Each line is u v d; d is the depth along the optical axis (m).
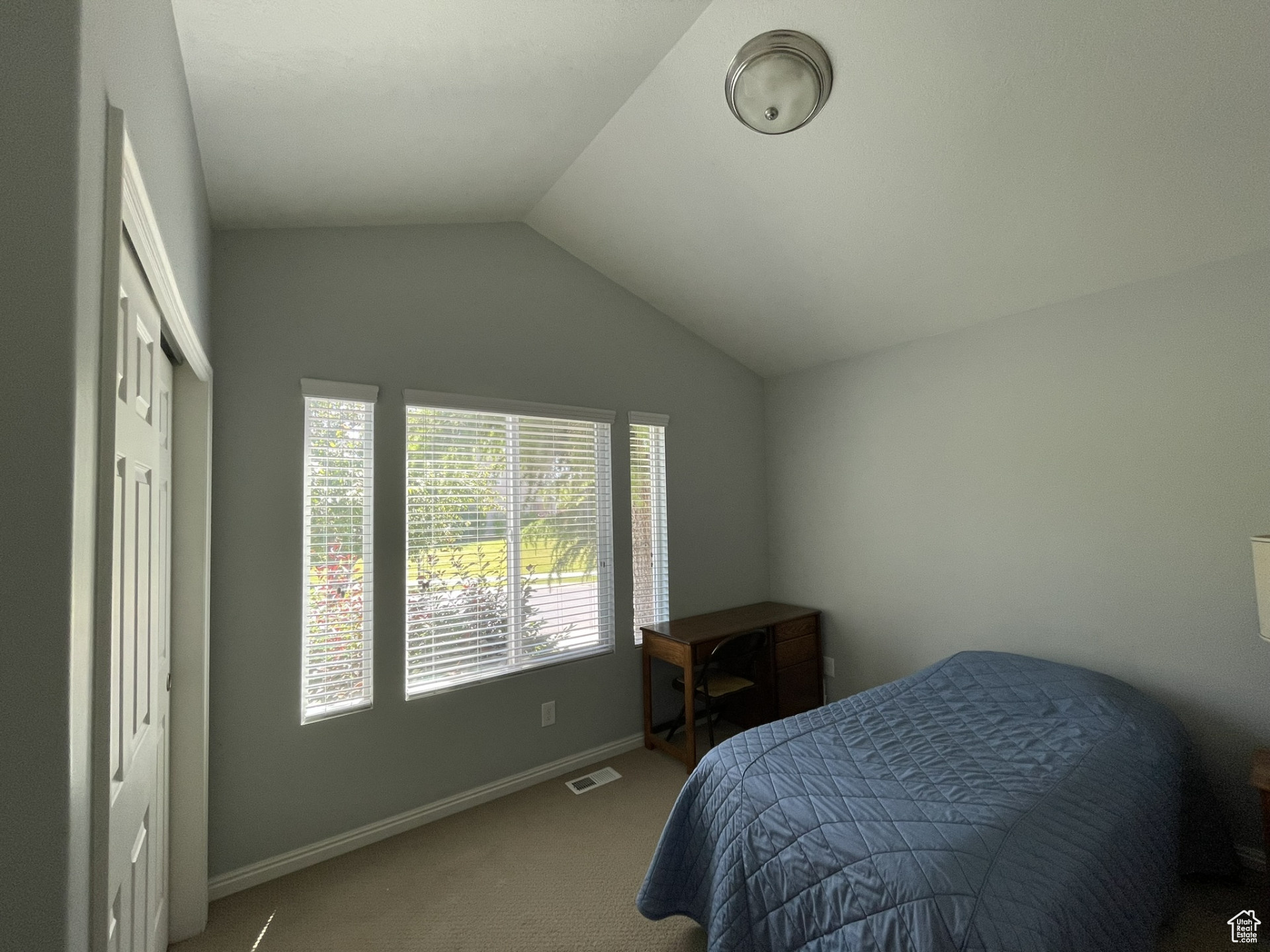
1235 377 2.12
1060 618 2.58
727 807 1.71
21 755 0.66
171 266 1.29
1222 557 2.14
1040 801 1.52
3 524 0.66
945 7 1.61
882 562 3.33
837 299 2.98
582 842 2.34
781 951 1.45
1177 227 2.07
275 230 2.27
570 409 3.04
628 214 2.75
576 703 3.01
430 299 2.63
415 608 2.54
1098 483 2.47
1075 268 2.37
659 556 3.47
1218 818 2.00
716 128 2.16
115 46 0.85
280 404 2.23
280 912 1.96
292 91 1.61
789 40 1.77
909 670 3.19
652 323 3.48
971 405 2.92
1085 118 1.79
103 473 0.82
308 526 2.29
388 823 2.40
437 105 1.83
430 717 2.53
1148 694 2.31
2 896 0.65
